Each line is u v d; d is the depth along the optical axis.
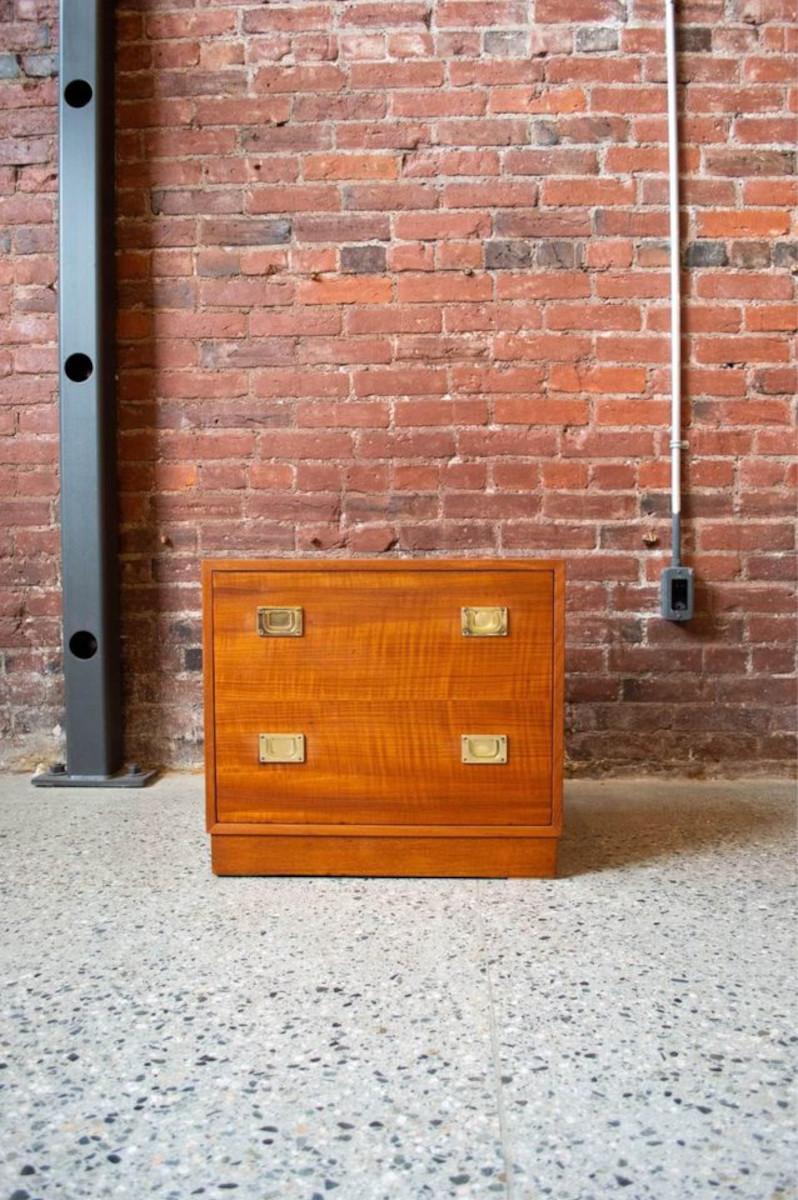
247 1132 0.86
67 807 1.94
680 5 2.11
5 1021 1.07
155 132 2.16
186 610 2.19
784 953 1.25
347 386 2.15
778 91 2.11
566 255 2.12
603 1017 1.07
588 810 1.92
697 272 2.12
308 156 2.15
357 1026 1.05
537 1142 0.85
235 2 2.15
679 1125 0.87
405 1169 0.81
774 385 2.12
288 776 1.53
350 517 2.16
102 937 1.30
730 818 1.86
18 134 2.18
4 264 2.19
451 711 1.52
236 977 1.18
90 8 2.07
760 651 2.14
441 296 2.14
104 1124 0.87
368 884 1.51
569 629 2.15
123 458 2.18
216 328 2.16
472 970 1.20
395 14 2.13
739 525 2.13
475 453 2.14
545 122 2.12
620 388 2.13
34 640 2.21
